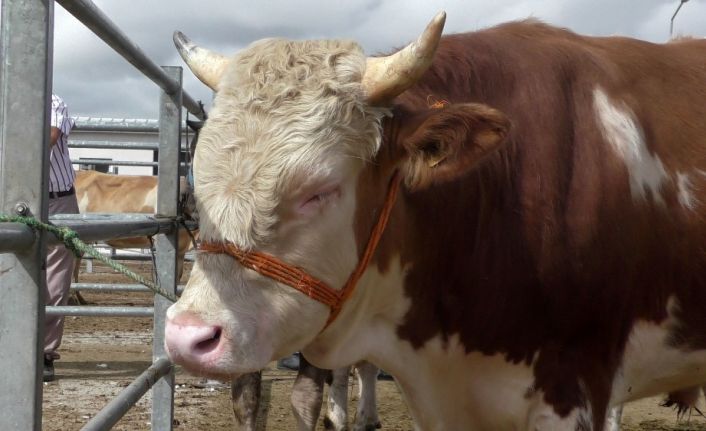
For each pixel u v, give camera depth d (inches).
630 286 129.0
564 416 125.7
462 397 134.3
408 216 122.4
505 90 128.3
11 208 83.3
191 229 177.9
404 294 126.3
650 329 133.3
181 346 96.5
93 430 102.0
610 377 130.6
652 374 138.3
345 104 105.0
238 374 100.9
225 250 100.5
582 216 125.3
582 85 131.6
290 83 104.3
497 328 127.2
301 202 102.1
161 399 161.9
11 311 83.0
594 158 127.1
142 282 102.1
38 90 83.5
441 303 128.0
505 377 129.3
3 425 83.2
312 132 102.2
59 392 248.1
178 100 161.3
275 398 256.4
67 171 258.5
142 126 269.1
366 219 112.3
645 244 129.3
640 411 254.5
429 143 108.5
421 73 106.1
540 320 126.3
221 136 101.8
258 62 107.6
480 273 126.4
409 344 130.3
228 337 98.6
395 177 115.0
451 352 130.1
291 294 104.0
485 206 125.7
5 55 83.3
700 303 134.9
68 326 385.7
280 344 106.0
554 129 127.2
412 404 137.0
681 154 135.0
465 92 125.7
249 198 99.7
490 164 125.3
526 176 125.7
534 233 125.2
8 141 83.4
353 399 267.6
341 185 105.7
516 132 126.2
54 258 252.5
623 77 136.2
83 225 102.6
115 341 346.3
